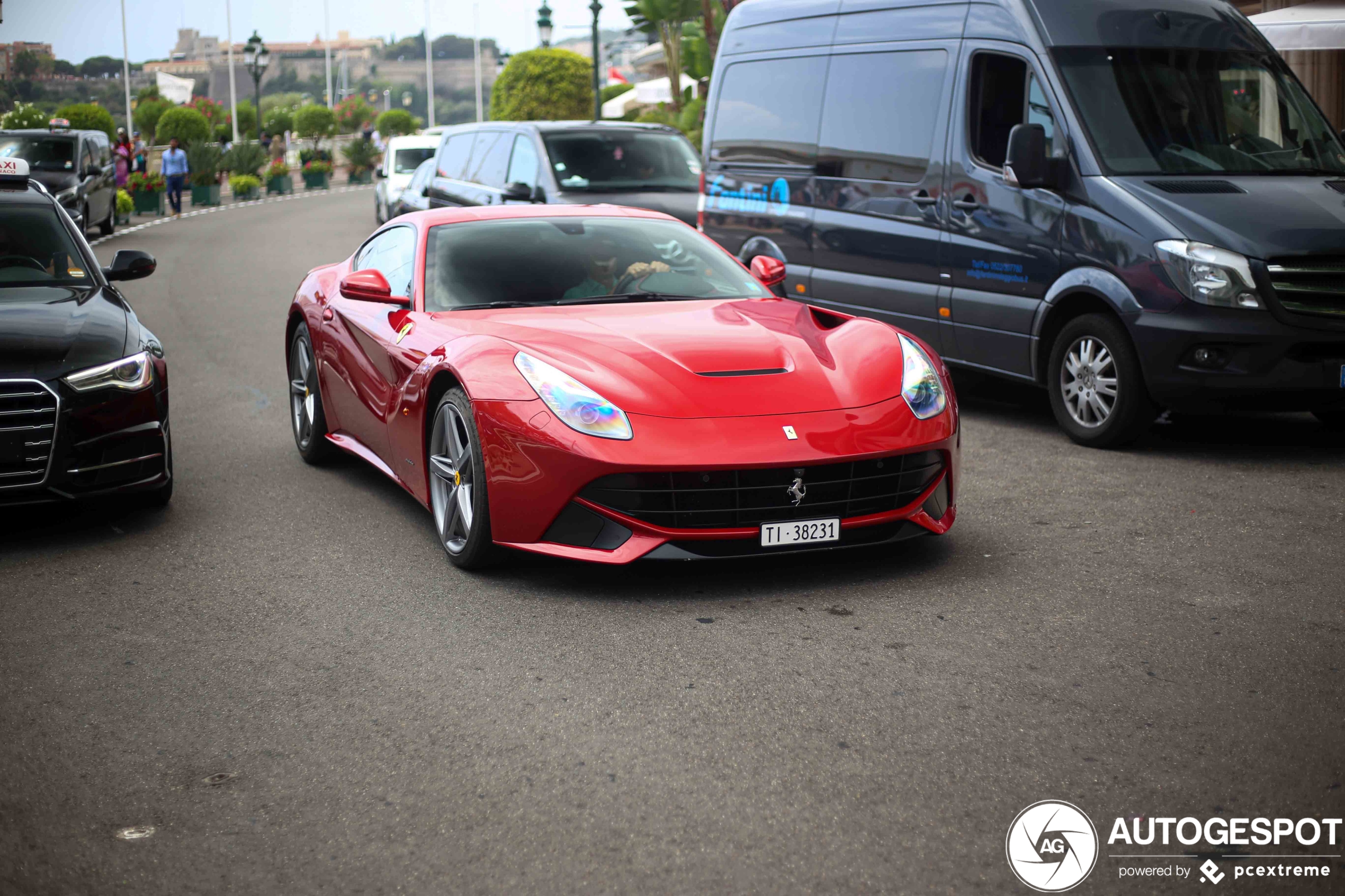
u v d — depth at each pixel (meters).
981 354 7.04
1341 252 5.77
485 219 5.54
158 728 3.14
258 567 4.52
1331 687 3.24
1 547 4.84
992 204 6.84
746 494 4.01
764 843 2.52
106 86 99.12
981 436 6.66
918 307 7.43
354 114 64.25
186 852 2.53
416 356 4.71
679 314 4.80
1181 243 5.85
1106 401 6.29
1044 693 3.24
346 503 5.44
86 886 2.41
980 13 7.07
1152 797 2.69
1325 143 6.73
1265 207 5.95
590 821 2.63
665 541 3.97
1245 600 3.95
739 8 9.14
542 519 4.08
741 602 4.02
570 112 40.00
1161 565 4.34
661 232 5.62
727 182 9.01
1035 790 2.72
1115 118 6.44
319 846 2.54
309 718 3.18
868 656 3.53
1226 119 6.64
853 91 7.92
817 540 4.09
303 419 6.26
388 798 2.75
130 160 28.56
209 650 3.68
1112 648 3.56
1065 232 6.39
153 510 5.36
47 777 2.88
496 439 4.12
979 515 5.06
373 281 5.04
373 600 4.12
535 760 2.92
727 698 3.25
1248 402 5.98
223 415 7.54
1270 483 5.50
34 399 4.71
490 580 4.32
